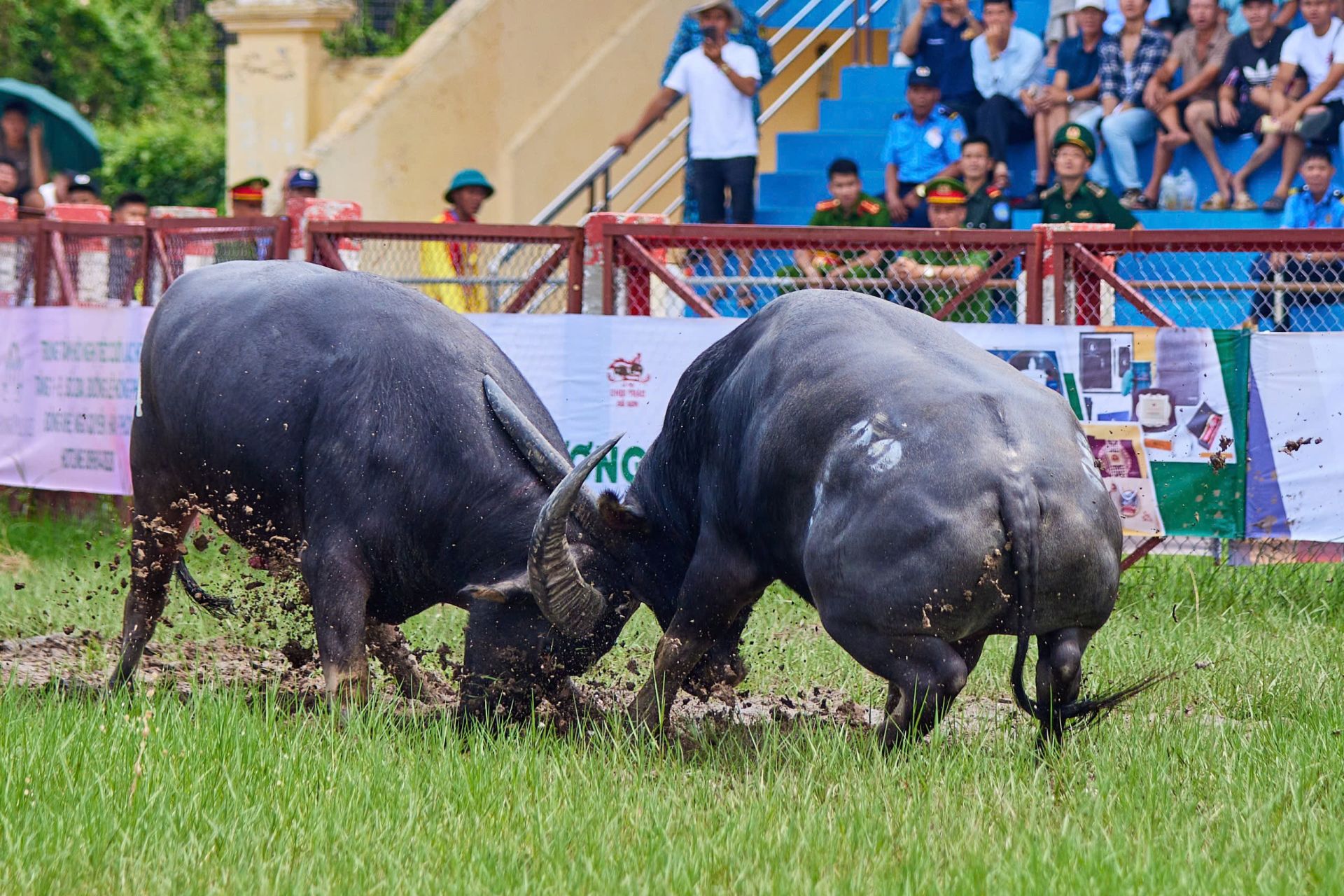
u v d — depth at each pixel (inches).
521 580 965.8
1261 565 1461.6
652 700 994.7
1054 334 1428.4
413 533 1002.7
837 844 737.6
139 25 3873.0
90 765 825.5
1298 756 890.1
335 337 1022.4
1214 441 1413.6
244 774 827.4
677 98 2057.1
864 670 1179.3
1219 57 1996.8
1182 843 737.6
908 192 2015.3
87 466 1758.1
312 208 1621.6
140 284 1787.6
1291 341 1395.2
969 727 1008.9
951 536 807.1
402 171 2288.4
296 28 2502.5
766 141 2476.6
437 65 2294.5
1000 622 829.8
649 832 742.5
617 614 1007.6
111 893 674.8
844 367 885.8
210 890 668.7
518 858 719.7
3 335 1820.9
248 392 1032.8
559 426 1496.1
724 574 972.6
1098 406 1429.6
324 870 701.9
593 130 2391.7
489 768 845.8
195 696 968.3
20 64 3695.9
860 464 840.9
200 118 3937.0
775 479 903.1
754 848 727.7
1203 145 1994.3
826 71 2454.5
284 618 1118.4
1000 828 764.6
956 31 2084.2
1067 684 848.9
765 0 2443.4
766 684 1162.0
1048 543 814.5
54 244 1866.4
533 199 2336.4
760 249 1512.1
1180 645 1230.9
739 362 965.8
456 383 1011.3
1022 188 2096.5
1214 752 902.4
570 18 2381.9
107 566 1520.7
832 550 847.1
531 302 1764.3
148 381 1108.5
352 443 998.4
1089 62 2058.3
